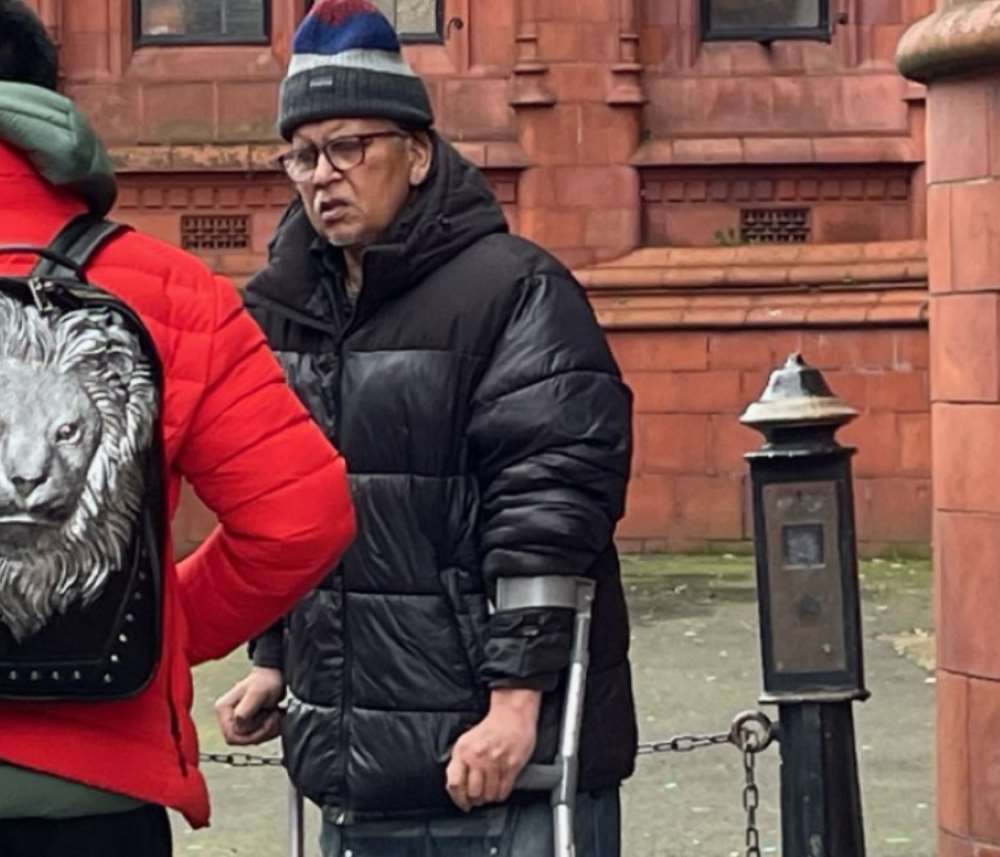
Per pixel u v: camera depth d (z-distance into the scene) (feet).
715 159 54.08
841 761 15.44
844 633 15.42
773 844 24.04
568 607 12.48
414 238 12.76
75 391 9.02
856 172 54.44
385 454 12.80
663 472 52.42
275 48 55.88
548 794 12.82
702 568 49.75
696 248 53.88
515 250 12.98
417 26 55.47
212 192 55.21
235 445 9.69
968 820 17.90
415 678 12.76
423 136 13.00
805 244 53.98
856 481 51.72
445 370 12.72
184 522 51.47
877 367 51.55
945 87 18.13
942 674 18.33
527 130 54.39
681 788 26.86
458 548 12.78
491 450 12.62
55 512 8.88
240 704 13.91
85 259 9.50
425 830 12.98
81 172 9.55
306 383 13.12
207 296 9.77
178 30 55.88
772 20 55.26
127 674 9.07
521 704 12.48
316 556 9.86
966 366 17.89
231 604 9.99
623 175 54.19
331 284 13.17
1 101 9.39
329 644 12.97
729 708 31.89
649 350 52.39
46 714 9.11
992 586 17.66
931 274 18.48
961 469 17.95
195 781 9.62
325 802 13.21
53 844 9.25
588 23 54.24
